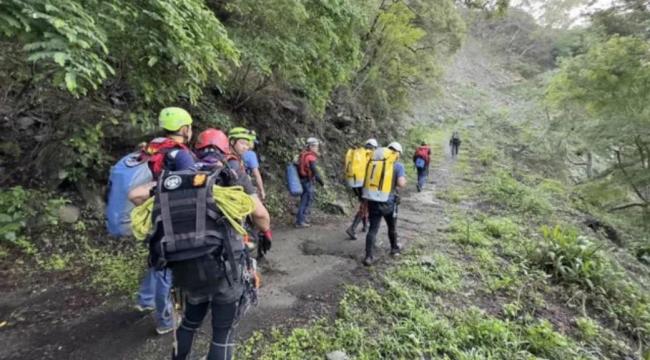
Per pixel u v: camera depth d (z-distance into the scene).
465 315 3.96
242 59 5.68
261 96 8.39
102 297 3.59
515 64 51.12
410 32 13.61
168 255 1.94
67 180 4.88
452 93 37.94
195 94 4.43
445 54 18.52
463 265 5.36
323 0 5.96
